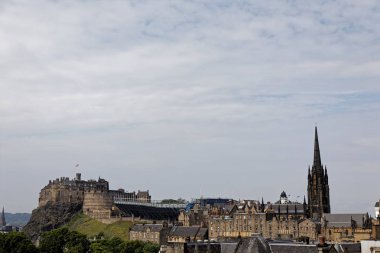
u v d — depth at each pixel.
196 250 182.00
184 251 183.25
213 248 182.50
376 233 191.25
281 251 154.75
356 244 190.62
